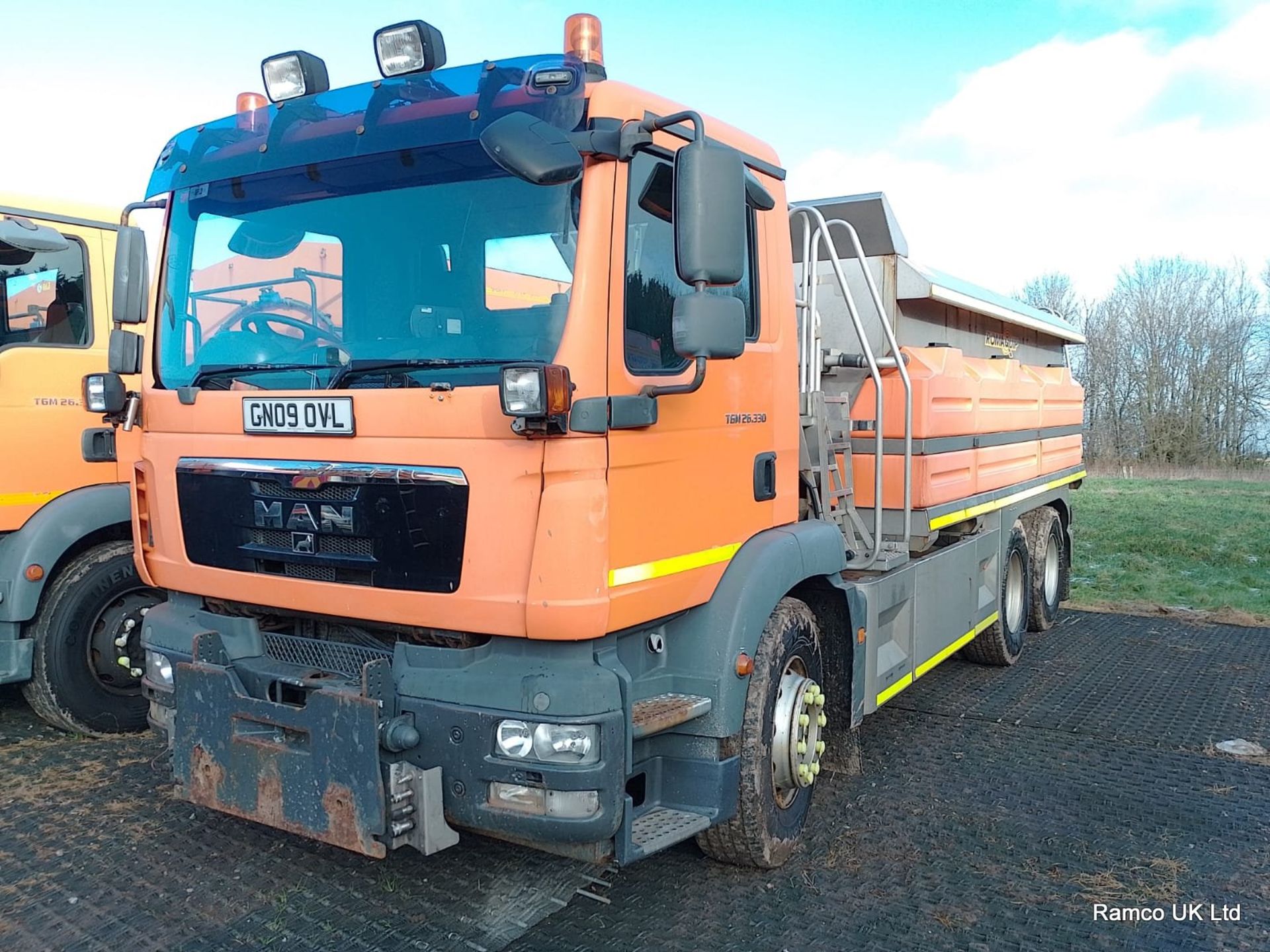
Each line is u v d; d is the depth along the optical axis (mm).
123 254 3670
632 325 3039
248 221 3451
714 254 2777
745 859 3619
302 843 3865
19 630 4922
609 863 3699
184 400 3516
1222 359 35781
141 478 3754
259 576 3328
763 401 3740
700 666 3377
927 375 4957
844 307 5242
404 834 2920
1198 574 10609
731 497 3529
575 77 2893
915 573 4980
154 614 3744
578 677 2822
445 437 2910
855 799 4414
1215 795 4477
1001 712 5727
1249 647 7363
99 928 3223
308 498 3178
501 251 2959
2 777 4562
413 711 2939
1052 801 4395
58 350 5102
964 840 3992
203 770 3264
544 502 2771
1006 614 6660
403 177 3146
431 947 3119
